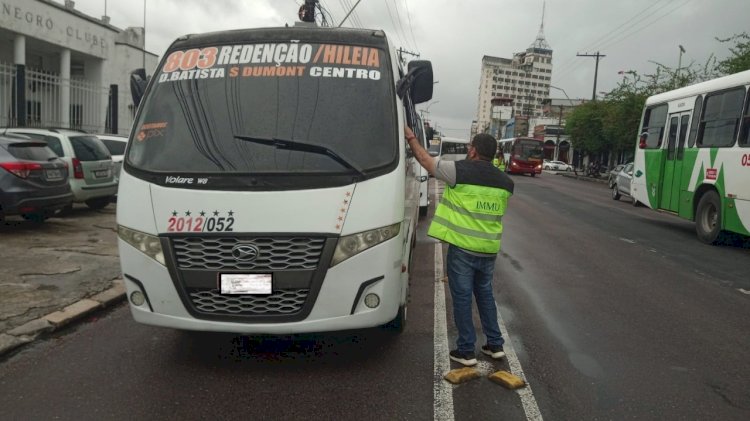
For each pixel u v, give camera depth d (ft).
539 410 12.28
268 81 14.64
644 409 12.49
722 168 35.14
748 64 73.00
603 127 133.39
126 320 17.81
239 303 12.84
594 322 18.62
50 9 63.31
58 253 25.12
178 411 11.89
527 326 18.06
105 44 73.82
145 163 13.74
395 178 13.41
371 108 14.19
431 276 24.84
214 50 15.42
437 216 14.75
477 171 14.47
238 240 12.64
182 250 12.88
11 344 14.97
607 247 33.32
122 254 13.43
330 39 15.34
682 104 41.37
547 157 253.44
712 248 34.83
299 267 12.67
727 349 16.40
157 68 15.58
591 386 13.60
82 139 37.27
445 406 12.35
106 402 12.25
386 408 12.19
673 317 19.42
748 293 23.11
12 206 27.58
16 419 11.46
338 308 12.82
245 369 14.08
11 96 48.06
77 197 35.88
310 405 12.25
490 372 14.26
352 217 12.80
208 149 13.60
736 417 12.25
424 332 17.10
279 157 13.32
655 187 44.55
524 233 37.93
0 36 61.21
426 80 15.49
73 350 15.23
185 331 16.67
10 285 20.06
